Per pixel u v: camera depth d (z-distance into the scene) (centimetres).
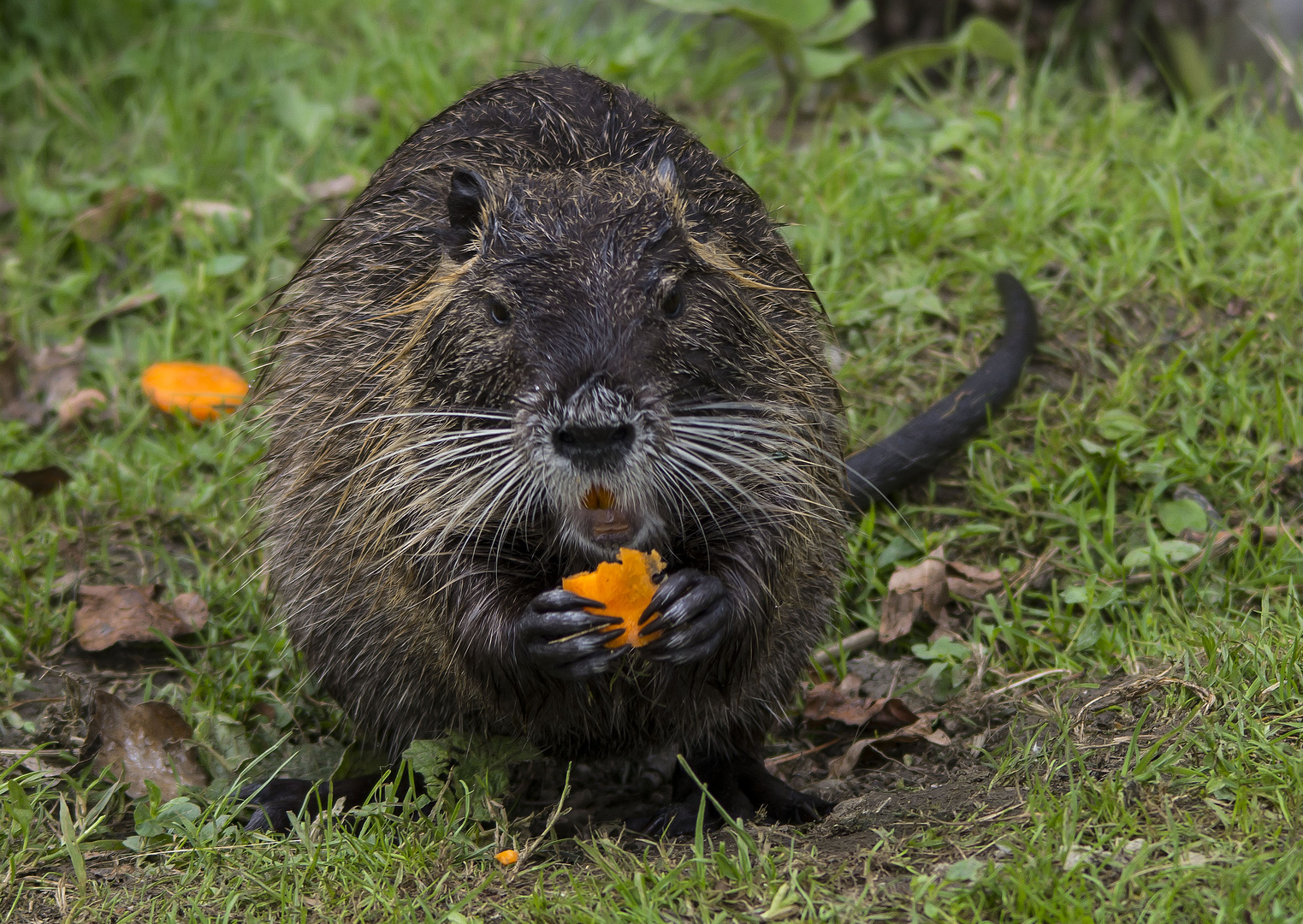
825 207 873
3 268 896
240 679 654
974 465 736
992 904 428
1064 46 1059
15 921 475
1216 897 411
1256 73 1046
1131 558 671
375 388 548
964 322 796
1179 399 745
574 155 588
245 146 968
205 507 755
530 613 492
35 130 1002
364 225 606
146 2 1137
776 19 950
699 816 482
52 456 789
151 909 472
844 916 426
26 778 556
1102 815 470
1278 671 534
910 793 525
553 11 1149
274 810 560
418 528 526
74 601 698
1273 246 826
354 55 1057
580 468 475
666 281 499
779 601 539
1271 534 671
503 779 552
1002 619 652
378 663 573
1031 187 870
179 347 855
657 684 523
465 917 449
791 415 546
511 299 496
